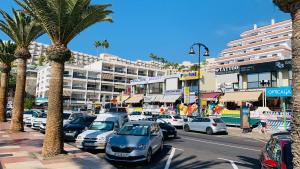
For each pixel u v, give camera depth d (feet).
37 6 37.65
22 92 67.15
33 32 63.26
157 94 165.78
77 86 273.54
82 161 36.09
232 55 334.85
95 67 300.61
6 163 34.50
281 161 19.17
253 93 101.71
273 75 106.01
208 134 80.94
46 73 281.95
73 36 40.34
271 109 99.19
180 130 93.20
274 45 306.14
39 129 79.10
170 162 38.55
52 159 36.94
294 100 14.05
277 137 23.61
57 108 38.32
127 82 307.17
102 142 45.42
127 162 38.45
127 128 42.34
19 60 65.92
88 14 39.73
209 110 114.62
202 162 38.52
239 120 99.96
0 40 83.66
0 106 86.63
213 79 144.36
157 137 43.70
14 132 66.23
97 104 239.09
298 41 14.17
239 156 43.27
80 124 60.70
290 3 14.88
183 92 142.92
